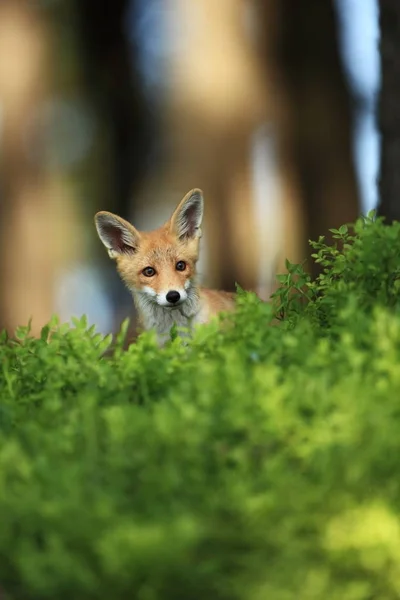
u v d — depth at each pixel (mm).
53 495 7266
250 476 7504
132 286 16031
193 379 8805
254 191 32125
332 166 30109
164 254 15781
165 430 7613
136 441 7730
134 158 34375
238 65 31172
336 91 30234
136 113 34000
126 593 7039
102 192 34562
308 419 8031
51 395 9258
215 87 31453
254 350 9219
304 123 30188
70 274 36625
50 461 7703
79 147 34531
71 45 33094
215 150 32094
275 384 8289
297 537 7270
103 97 33750
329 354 8789
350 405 7703
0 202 33156
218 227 32375
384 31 15852
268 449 7793
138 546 6703
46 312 33500
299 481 7352
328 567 7207
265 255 31031
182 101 32188
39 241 33344
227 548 7176
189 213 16188
